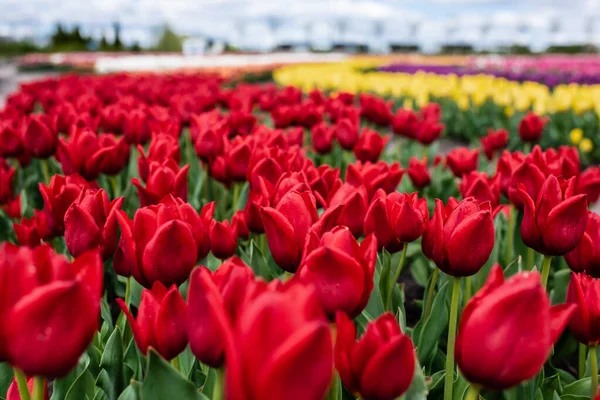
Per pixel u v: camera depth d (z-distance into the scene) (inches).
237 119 169.8
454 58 1729.8
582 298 65.1
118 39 2402.8
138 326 53.2
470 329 41.2
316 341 30.0
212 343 44.1
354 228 74.9
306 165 100.5
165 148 114.9
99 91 249.4
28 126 126.3
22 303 35.8
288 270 62.4
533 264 112.6
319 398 31.9
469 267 60.0
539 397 74.2
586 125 386.0
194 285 43.7
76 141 108.5
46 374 38.3
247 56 1572.3
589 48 2100.1
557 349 105.7
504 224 130.0
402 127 203.0
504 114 440.5
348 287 47.9
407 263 156.1
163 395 50.6
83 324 37.9
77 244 67.7
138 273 60.4
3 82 1059.3
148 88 258.7
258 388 30.4
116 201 71.4
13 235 135.3
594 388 69.4
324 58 1579.7
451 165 144.3
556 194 69.6
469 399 45.0
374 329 44.3
